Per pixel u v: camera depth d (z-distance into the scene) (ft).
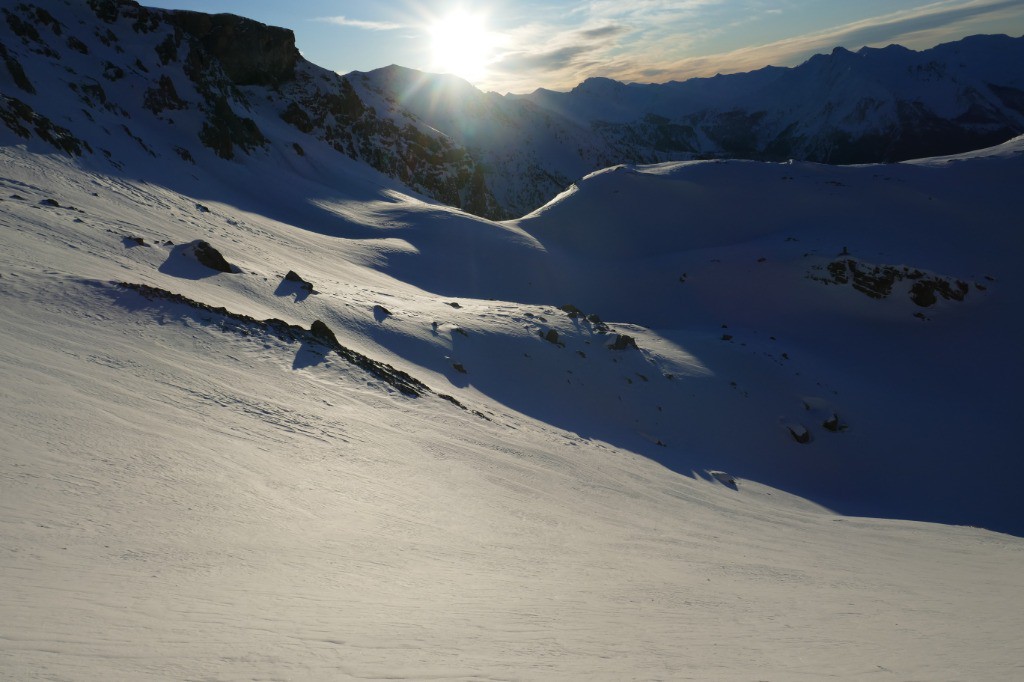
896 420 141.49
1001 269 234.38
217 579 19.26
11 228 82.64
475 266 236.63
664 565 33.81
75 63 258.98
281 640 14.75
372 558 25.23
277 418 48.32
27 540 19.29
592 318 146.10
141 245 95.50
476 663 14.62
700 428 117.39
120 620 14.58
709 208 309.83
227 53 401.90
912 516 111.24
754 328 213.66
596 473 65.57
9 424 31.07
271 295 94.63
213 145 274.36
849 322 213.87
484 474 50.65
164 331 62.18
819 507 95.40
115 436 33.99
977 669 17.02
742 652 18.24
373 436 51.55
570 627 19.33
